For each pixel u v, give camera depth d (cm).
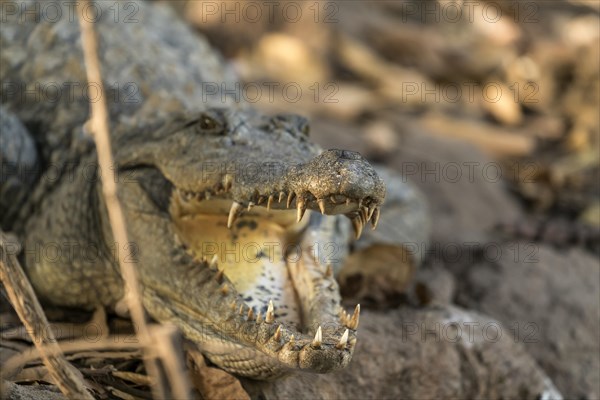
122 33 1970
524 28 3878
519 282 1919
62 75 1794
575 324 1833
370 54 3316
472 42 3750
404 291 1667
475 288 1905
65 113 1720
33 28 1881
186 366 1348
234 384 1340
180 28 2217
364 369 1465
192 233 1420
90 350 1384
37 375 1280
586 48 3609
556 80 3559
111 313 1545
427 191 2508
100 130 1004
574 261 2041
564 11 4212
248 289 1372
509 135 3084
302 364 1177
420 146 2738
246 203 1280
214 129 1401
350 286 1662
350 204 1172
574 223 2420
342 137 2670
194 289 1334
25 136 1666
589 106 3431
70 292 1547
